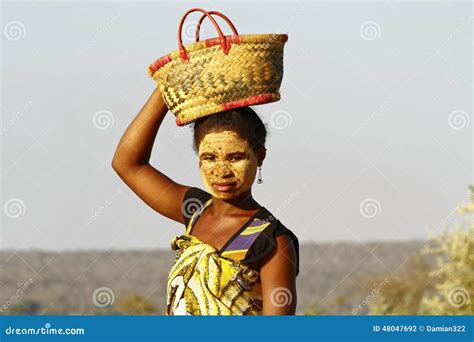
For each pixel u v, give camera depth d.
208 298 7.01
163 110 8.16
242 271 7.06
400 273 14.97
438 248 13.74
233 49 7.34
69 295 33.84
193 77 7.37
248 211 7.30
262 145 7.42
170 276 7.27
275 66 7.54
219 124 7.22
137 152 8.17
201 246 7.18
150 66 7.76
